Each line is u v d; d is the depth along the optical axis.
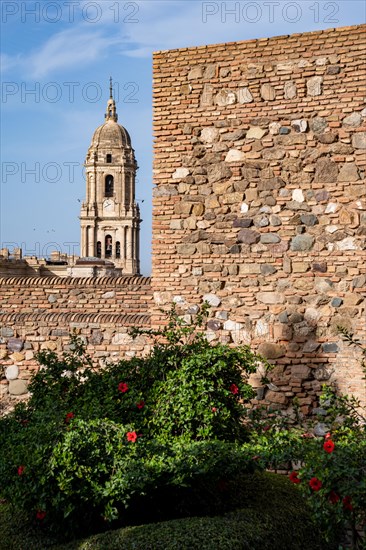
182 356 9.77
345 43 11.30
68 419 8.42
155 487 7.93
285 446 8.19
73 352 11.09
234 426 9.32
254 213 11.73
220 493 8.94
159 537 7.39
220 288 11.85
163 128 12.16
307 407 11.33
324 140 11.39
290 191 11.57
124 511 8.16
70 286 16.55
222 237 11.88
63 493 7.72
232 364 9.53
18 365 13.44
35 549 7.96
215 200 11.93
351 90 11.27
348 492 6.62
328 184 11.38
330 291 11.34
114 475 7.68
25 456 7.82
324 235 11.38
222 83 11.89
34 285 16.69
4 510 9.22
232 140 11.85
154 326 12.16
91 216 115.12
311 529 8.72
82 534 8.06
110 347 13.12
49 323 13.37
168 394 9.18
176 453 8.24
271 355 11.55
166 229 12.15
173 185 12.12
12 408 13.38
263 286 11.66
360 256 11.19
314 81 11.44
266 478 10.23
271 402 11.51
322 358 11.32
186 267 12.04
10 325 13.52
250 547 7.52
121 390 9.39
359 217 11.20
